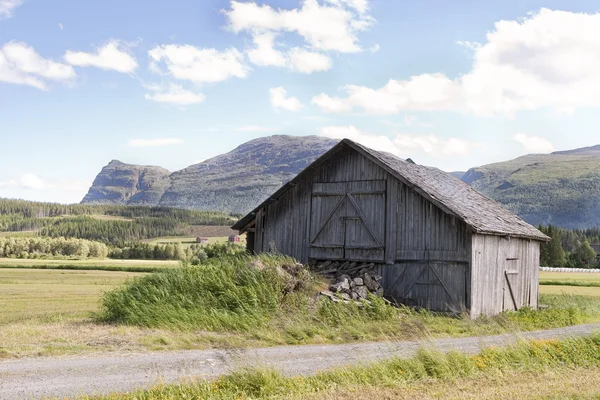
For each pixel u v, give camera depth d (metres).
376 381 12.08
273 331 18.94
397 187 27.97
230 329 19.55
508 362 14.59
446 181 33.50
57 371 12.72
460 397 10.80
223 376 11.73
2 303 33.25
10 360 13.88
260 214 32.44
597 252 186.75
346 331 19.58
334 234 29.62
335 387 11.52
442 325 22.47
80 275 75.44
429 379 12.54
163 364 13.75
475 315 25.61
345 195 29.53
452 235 26.20
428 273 26.67
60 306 31.30
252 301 21.22
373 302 23.03
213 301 21.48
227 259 25.25
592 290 55.94
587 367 14.97
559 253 147.00
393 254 27.73
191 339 17.42
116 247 186.50
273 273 23.08
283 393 10.96
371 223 28.56
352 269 28.48
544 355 15.54
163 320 19.94
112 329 19.23
